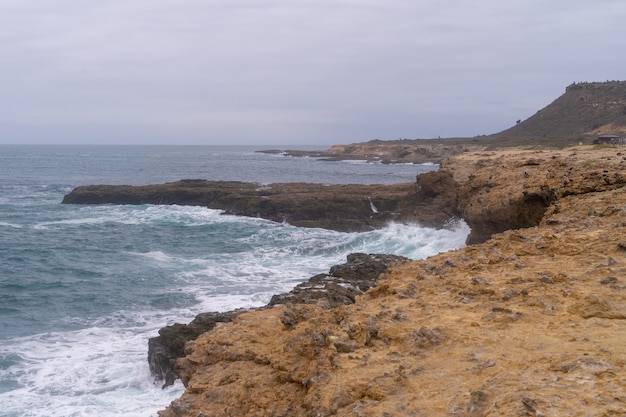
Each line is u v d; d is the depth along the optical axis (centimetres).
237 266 3103
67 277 2903
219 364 932
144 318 2220
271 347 923
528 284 912
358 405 603
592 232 1234
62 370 1691
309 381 738
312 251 3566
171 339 1623
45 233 4359
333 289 1705
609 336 680
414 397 600
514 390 538
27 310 2344
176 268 3064
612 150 3550
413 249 3484
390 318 840
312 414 655
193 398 853
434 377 634
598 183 2031
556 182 2345
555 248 1135
